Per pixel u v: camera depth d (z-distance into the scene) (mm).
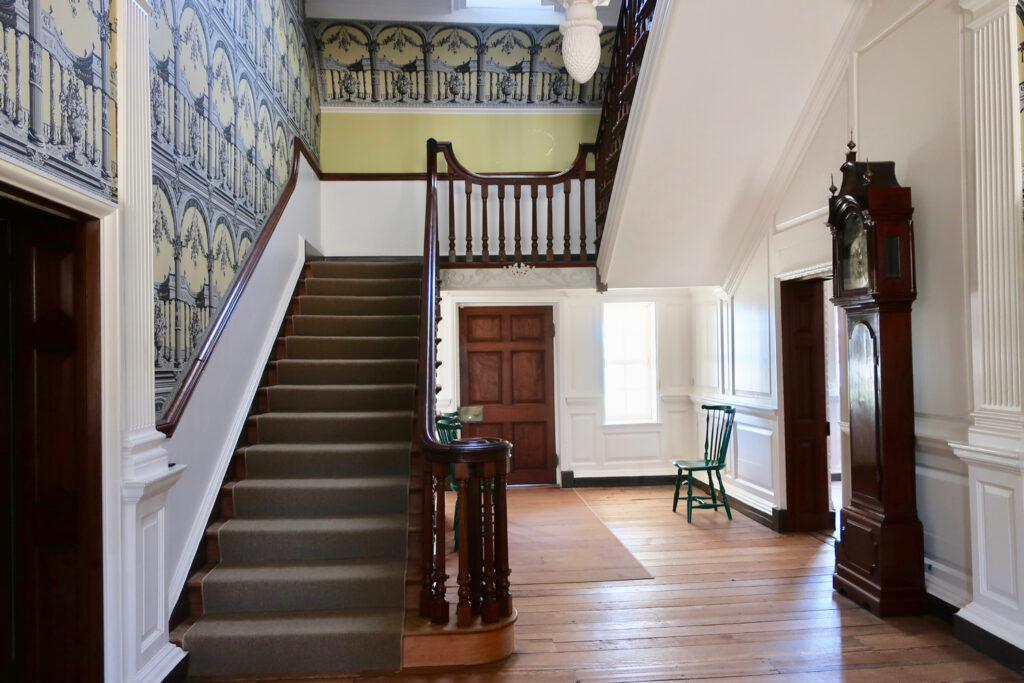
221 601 3234
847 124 4211
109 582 2379
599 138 5930
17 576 2354
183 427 3201
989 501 3084
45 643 2354
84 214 2264
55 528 2350
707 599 3883
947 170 3373
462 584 3119
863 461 3750
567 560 4656
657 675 2965
